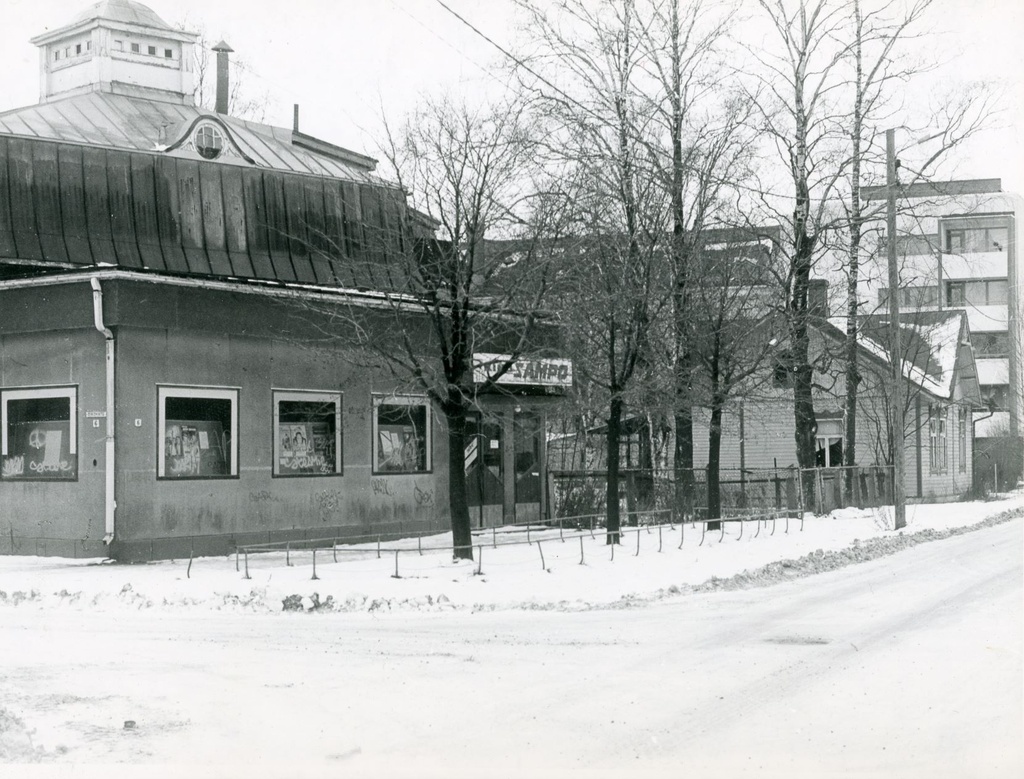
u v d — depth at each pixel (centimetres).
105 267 2072
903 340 4416
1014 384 6525
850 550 2261
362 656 1210
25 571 1894
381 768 768
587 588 1717
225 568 1942
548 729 877
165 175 2255
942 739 838
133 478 2056
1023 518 3344
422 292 2022
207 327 2161
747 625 1411
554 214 2103
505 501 2762
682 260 2369
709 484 2522
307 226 2397
